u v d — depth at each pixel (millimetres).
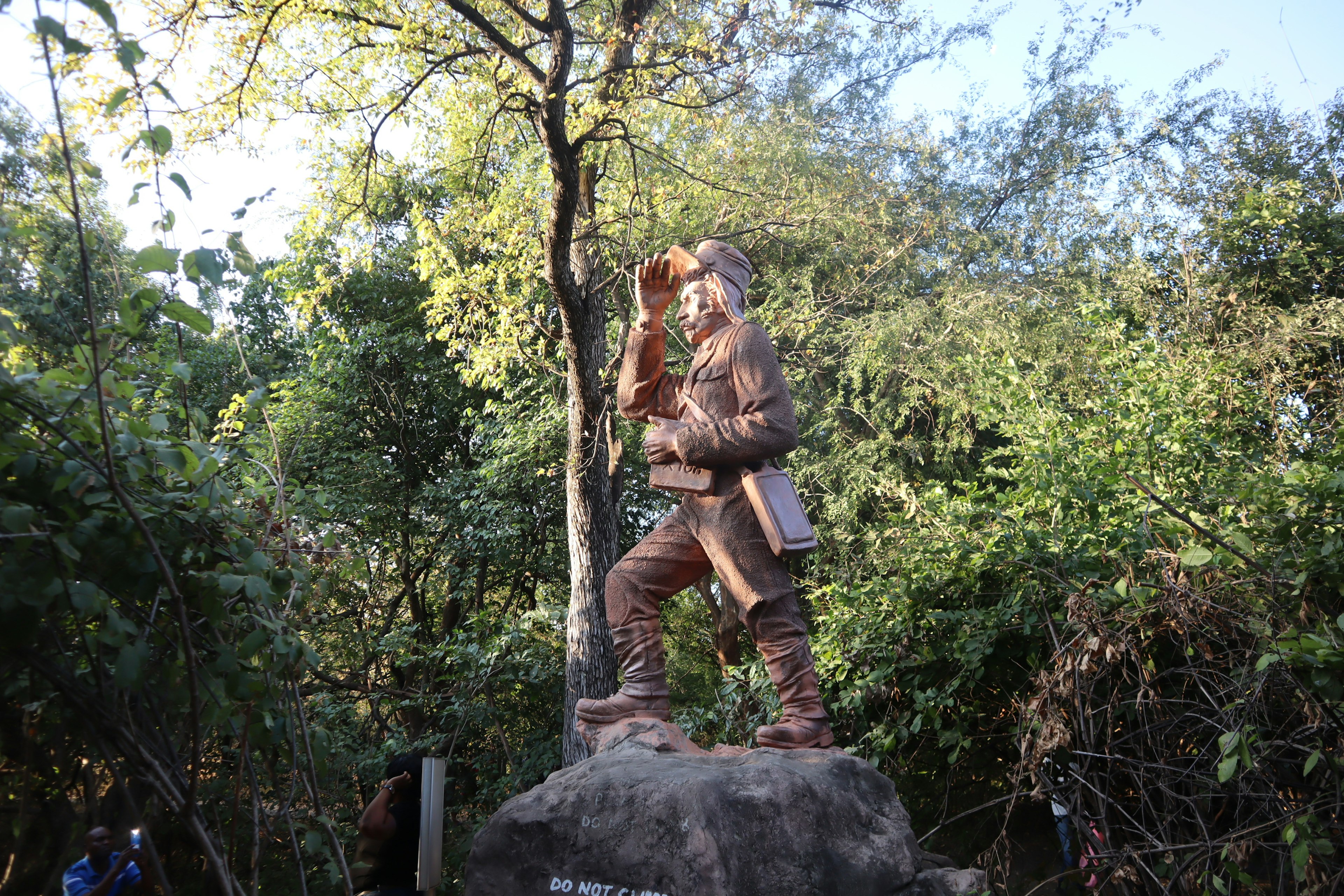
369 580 3479
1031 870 4844
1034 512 5160
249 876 3023
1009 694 5008
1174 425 5039
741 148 10141
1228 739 3189
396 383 15016
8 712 2227
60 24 1918
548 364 9703
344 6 8695
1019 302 11273
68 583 2113
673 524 3762
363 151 10055
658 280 3965
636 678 3693
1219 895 3555
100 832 2256
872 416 11695
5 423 2121
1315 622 3697
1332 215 9156
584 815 3020
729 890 2695
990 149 14055
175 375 2371
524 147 10883
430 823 3055
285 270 9922
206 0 8141
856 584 6004
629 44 9250
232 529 2539
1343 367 6996
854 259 12219
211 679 2438
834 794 3059
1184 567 3676
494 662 10383
